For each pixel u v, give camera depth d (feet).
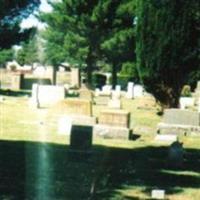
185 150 67.51
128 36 179.22
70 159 54.85
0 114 93.25
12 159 52.31
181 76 99.30
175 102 100.73
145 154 61.05
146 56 98.63
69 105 89.10
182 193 43.16
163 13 96.84
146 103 119.24
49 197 38.65
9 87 176.35
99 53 191.01
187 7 96.89
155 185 45.37
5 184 41.73
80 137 57.31
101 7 178.50
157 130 81.61
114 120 73.82
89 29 184.14
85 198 39.34
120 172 50.03
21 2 57.62
